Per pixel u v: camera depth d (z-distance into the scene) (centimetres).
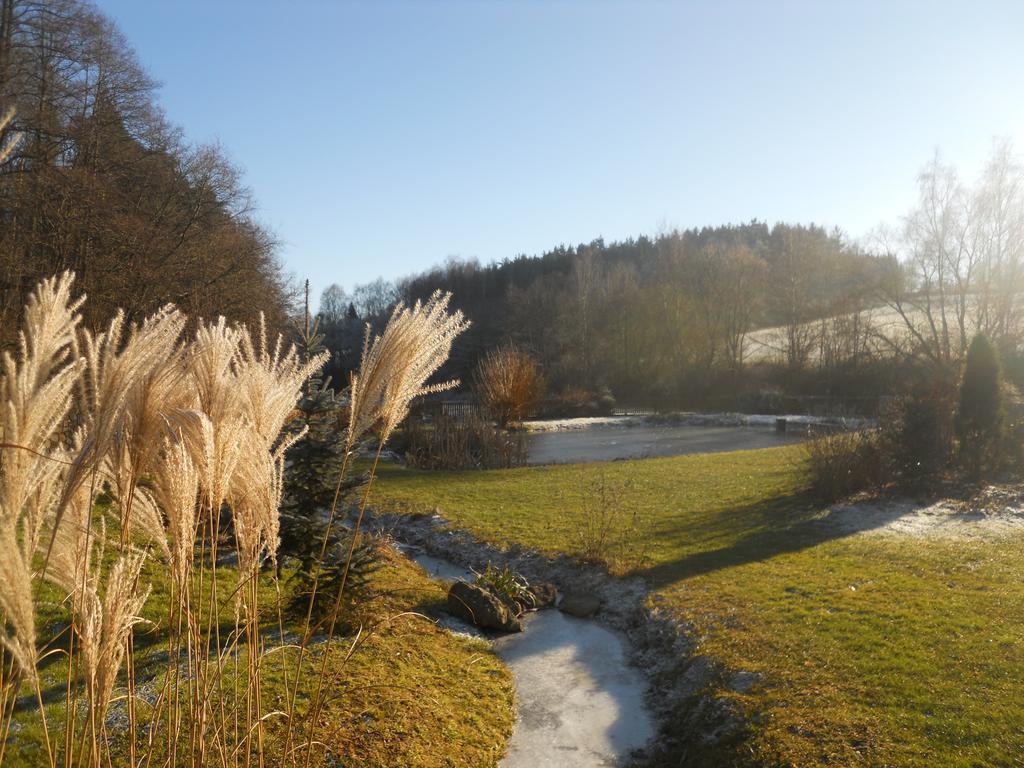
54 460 211
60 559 234
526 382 3556
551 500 1692
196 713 303
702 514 1481
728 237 8344
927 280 2984
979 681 643
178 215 2588
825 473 1534
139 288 2072
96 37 1869
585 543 1273
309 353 758
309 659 682
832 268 3828
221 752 306
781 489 1666
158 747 346
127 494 244
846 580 984
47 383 201
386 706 632
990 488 1501
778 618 862
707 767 607
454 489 1864
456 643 873
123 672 571
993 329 2662
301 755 406
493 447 2433
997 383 1602
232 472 274
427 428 2628
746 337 6325
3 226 1686
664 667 831
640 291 5756
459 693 727
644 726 716
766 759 575
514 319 5988
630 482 1783
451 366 5800
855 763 545
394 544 1330
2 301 1655
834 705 635
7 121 198
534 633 970
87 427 226
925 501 1443
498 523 1480
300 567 741
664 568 1124
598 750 669
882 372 3953
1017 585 910
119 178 2234
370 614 828
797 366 4994
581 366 5531
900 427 1579
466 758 609
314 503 738
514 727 703
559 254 8575
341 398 738
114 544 255
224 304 2570
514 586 1063
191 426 239
